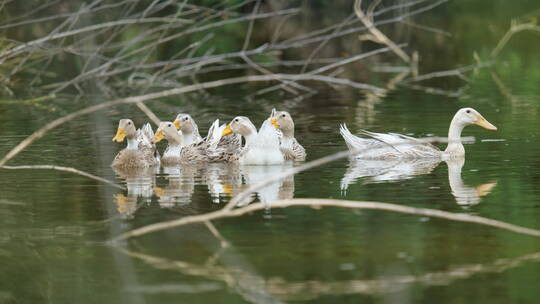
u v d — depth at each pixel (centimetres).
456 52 3816
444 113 2244
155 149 1766
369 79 3148
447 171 1524
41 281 943
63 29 2647
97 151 1777
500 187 1359
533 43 4031
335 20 4094
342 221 1162
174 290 907
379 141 1705
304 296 881
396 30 4031
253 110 2416
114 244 1072
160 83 2962
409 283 912
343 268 960
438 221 1155
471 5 4691
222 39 3484
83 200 1312
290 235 1092
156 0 1858
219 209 1238
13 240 1096
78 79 1992
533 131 1931
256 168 1623
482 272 944
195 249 1045
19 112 2411
